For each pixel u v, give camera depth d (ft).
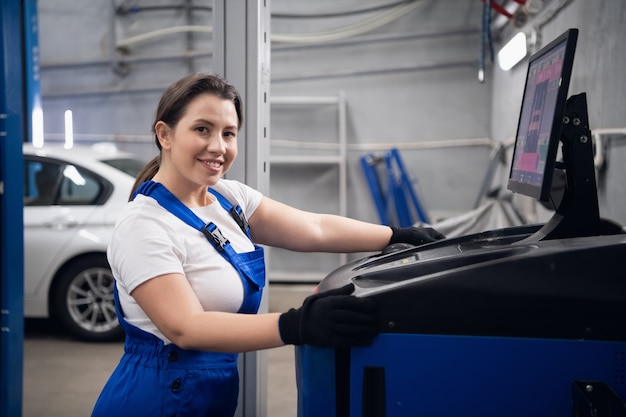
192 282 4.10
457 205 20.36
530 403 3.42
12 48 6.85
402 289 3.48
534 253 3.47
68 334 14.20
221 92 4.13
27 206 13.56
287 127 20.93
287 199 21.06
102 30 21.58
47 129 22.02
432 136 20.36
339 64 20.67
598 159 8.94
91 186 13.55
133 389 4.22
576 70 10.65
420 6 20.12
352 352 3.52
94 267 13.29
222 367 4.38
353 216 20.83
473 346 3.44
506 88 17.17
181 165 4.14
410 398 3.49
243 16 6.68
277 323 3.55
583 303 3.39
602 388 3.35
